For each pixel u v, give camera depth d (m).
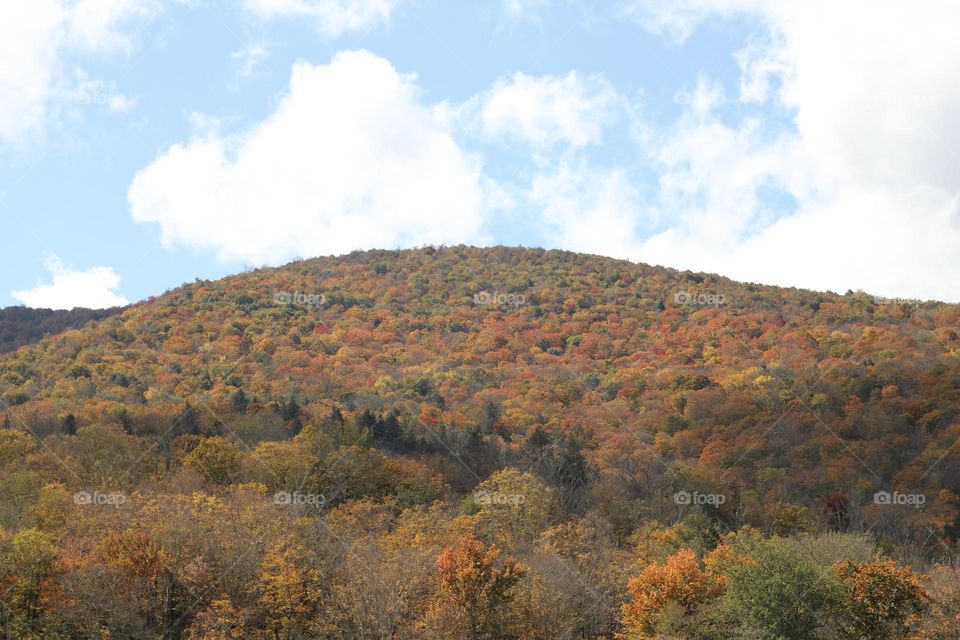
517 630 48.53
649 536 68.94
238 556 52.88
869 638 44.66
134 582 50.47
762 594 45.09
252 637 49.00
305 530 58.06
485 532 66.31
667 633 46.59
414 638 47.06
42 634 46.22
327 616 49.00
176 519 55.06
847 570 46.81
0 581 47.00
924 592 45.72
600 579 55.91
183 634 49.88
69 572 48.66
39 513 58.94
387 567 51.09
